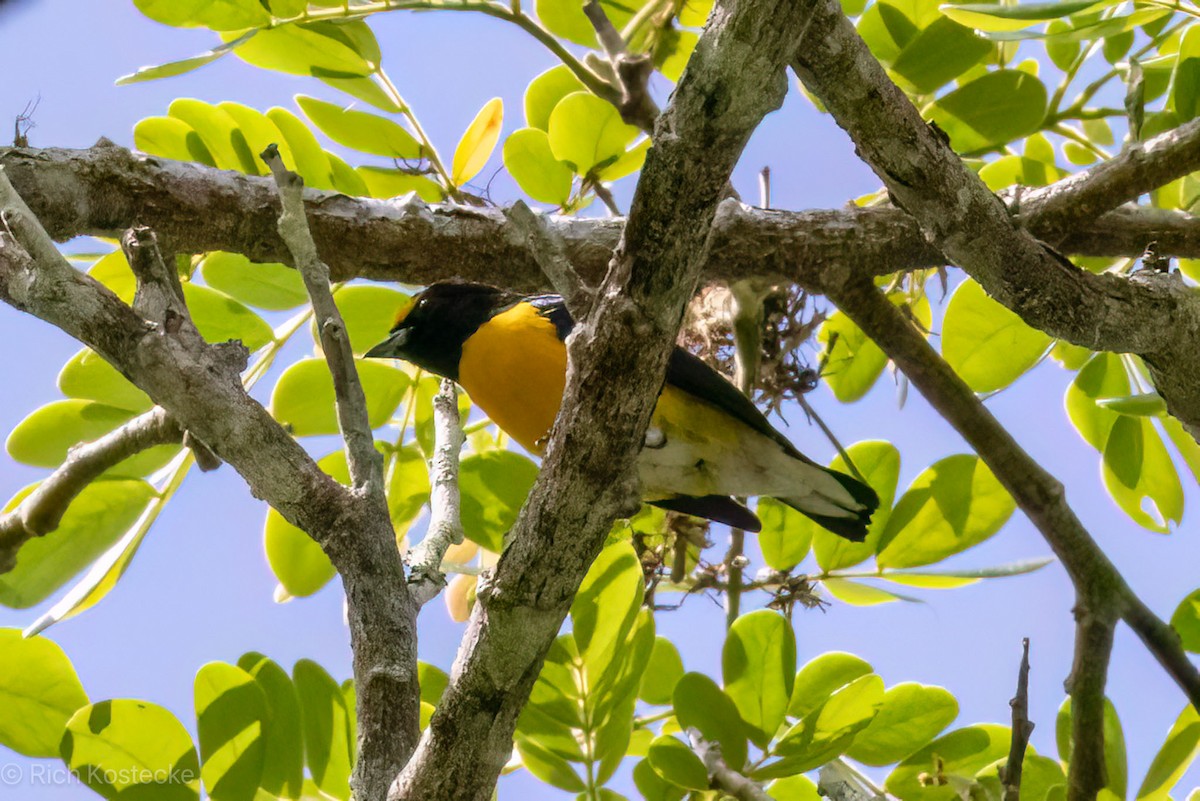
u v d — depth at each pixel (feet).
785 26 10.24
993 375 22.41
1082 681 20.08
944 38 22.00
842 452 22.26
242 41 18.63
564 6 22.63
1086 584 20.62
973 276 16.61
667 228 10.80
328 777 17.48
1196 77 20.93
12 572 19.66
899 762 19.95
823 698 20.21
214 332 21.06
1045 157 26.43
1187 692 20.22
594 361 11.23
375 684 12.76
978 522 21.99
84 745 16.80
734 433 21.93
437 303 21.95
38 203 17.28
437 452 17.71
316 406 21.15
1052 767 20.44
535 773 18.26
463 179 22.35
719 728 18.66
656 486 22.58
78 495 19.79
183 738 17.11
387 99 21.08
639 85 21.13
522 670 12.12
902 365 21.03
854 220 20.35
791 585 22.57
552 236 12.10
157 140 20.51
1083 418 23.48
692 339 26.27
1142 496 22.82
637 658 18.43
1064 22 21.59
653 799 19.08
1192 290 19.34
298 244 13.38
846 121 14.56
